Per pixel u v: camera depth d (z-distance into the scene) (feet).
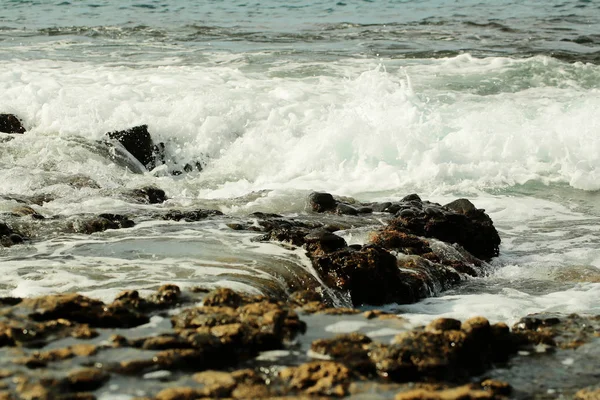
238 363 20.70
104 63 85.40
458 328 22.43
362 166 60.08
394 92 74.23
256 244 35.88
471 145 62.13
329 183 57.82
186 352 20.48
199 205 46.16
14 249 34.78
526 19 118.01
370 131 62.18
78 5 133.18
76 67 82.48
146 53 92.38
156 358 20.17
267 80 78.07
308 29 111.04
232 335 21.35
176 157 62.80
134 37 103.96
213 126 64.75
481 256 42.01
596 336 24.12
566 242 44.93
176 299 24.58
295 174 60.13
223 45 98.37
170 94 71.00
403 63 87.56
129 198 47.01
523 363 22.21
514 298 34.81
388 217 43.73
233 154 63.00
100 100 66.08
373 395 19.04
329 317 23.79
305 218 43.04
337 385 19.22
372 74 77.25
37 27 111.55
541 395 20.29
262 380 19.47
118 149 60.13
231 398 18.54
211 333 21.48
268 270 32.42
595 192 56.39
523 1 135.95
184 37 103.96
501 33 106.93
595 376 21.44
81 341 21.17
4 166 54.39
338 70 83.41
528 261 41.57
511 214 51.13
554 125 66.13
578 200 54.54
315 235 35.40
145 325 22.71
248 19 120.47
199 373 19.67
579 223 49.08
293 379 19.45
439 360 20.74
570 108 71.00
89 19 119.96
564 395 20.33
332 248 34.88
